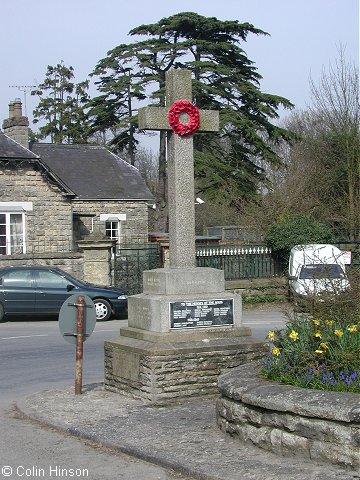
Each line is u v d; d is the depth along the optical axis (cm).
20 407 948
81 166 3525
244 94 3609
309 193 3534
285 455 660
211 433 759
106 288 2166
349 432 611
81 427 820
